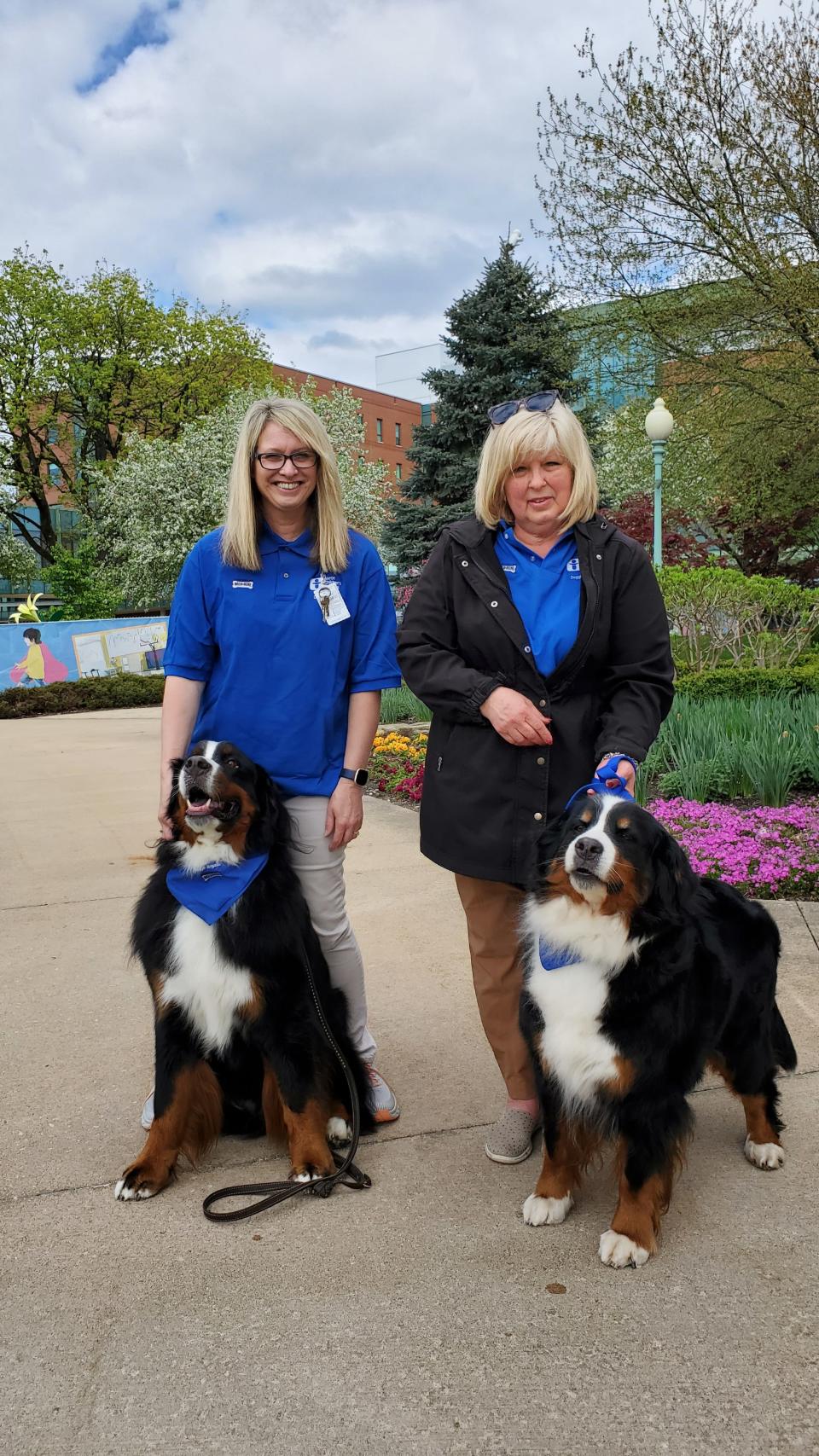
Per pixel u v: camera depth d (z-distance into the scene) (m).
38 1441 1.92
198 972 2.84
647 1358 2.11
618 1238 2.46
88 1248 2.58
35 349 30.81
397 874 6.20
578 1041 2.52
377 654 3.24
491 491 2.88
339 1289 2.38
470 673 2.86
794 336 14.30
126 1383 2.07
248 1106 3.20
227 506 3.09
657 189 14.34
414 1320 2.25
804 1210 2.68
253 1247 2.56
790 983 4.17
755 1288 2.34
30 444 32.62
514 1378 2.05
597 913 2.46
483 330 20.38
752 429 15.64
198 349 32.81
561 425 2.77
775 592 11.74
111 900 5.98
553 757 2.86
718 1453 1.85
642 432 19.61
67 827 8.12
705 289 15.10
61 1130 3.23
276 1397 2.02
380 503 27.00
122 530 28.11
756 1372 2.05
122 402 32.69
